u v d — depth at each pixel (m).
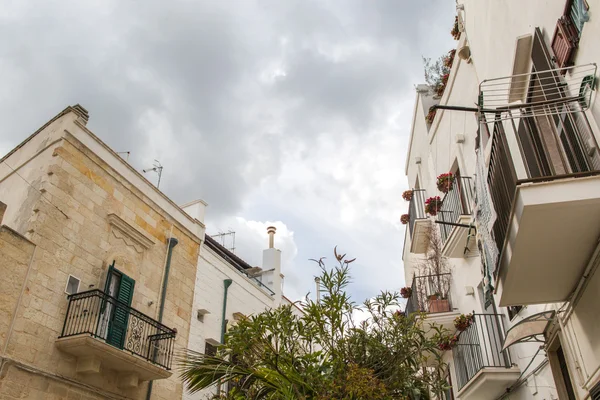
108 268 13.30
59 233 12.37
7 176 13.70
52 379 11.10
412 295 16.36
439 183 14.66
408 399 9.24
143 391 13.28
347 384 8.31
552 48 8.06
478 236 8.95
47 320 11.46
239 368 9.25
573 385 8.17
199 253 16.94
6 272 10.95
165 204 16.16
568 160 7.38
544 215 6.18
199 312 16.17
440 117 16.41
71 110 13.65
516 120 9.09
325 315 9.28
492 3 11.27
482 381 11.04
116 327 12.77
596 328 7.10
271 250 22.50
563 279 7.38
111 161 14.48
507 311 11.58
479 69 12.51
